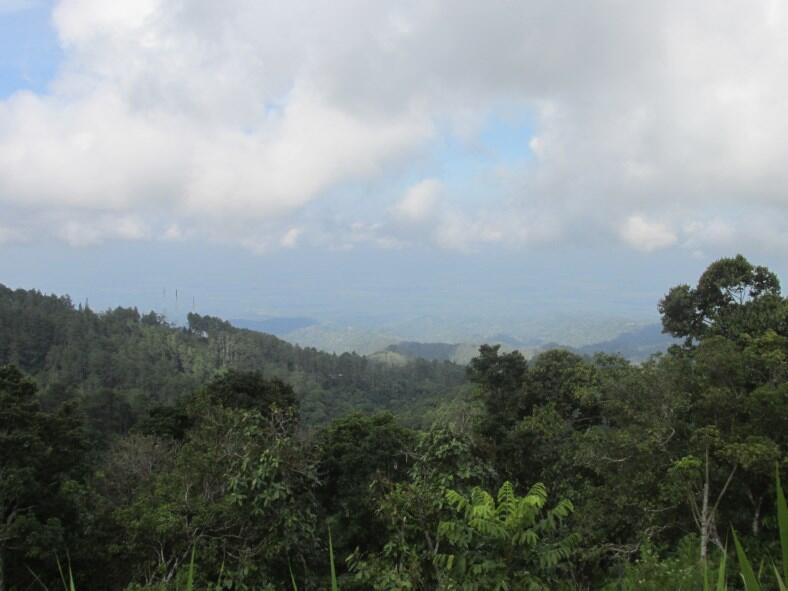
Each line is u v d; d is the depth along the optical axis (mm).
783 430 11766
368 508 16500
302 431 14141
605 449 14180
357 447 20266
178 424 27516
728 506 13008
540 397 27000
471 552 7090
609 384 15023
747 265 22531
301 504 11219
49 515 15641
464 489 9555
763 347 15461
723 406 12133
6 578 14078
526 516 6957
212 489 12273
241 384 28750
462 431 10727
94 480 20953
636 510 13305
